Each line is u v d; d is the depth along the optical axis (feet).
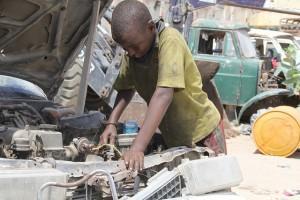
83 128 11.63
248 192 19.97
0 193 7.33
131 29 9.35
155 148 11.69
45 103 12.55
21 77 14.65
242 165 25.55
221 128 11.08
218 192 9.15
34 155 9.13
